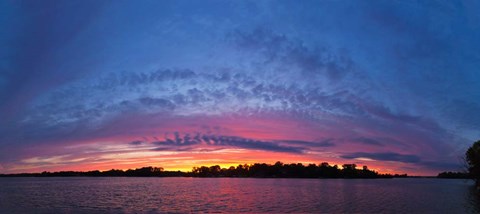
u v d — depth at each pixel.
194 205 96.38
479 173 140.38
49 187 197.00
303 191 158.12
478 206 90.38
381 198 116.69
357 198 117.94
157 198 118.69
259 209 87.38
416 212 78.81
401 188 187.38
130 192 151.12
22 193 143.00
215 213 80.44
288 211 83.44
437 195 129.25
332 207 90.88
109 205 95.50
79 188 185.88
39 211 83.06
